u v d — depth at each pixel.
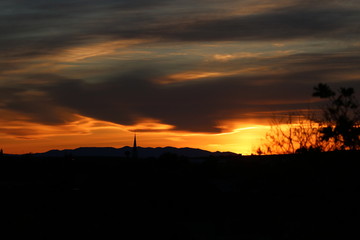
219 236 27.30
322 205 18.23
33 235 27.53
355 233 16.97
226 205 35.59
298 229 20.00
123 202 41.69
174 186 41.31
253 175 26.22
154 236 26.34
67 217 35.03
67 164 74.88
